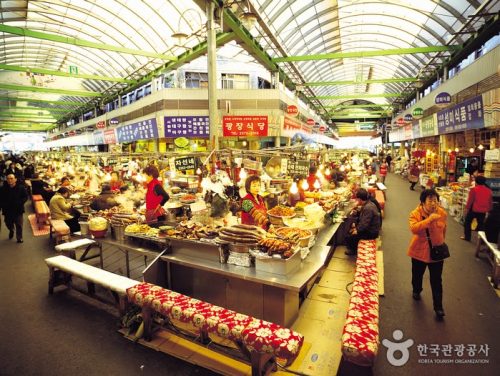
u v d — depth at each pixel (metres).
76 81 25.52
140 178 7.72
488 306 4.09
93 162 14.61
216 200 4.67
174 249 4.07
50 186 11.24
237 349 3.21
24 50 18.61
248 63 19.33
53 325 3.77
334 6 13.72
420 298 4.32
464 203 8.35
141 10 13.67
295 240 3.53
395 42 17.64
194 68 18.97
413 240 3.96
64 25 14.65
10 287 4.87
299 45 17.20
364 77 27.02
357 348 2.38
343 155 15.61
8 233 8.36
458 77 13.27
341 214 5.93
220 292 3.82
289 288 3.04
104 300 4.21
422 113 18.30
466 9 11.26
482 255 6.02
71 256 4.99
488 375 2.88
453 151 13.51
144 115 20.28
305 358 3.09
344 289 4.58
